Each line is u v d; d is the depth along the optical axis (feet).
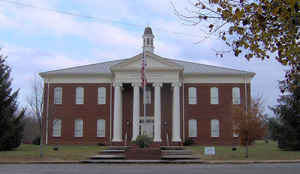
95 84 144.87
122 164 81.25
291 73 27.89
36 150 112.16
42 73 144.97
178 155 96.32
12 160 87.86
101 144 137.08
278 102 125.49
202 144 139.74
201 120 141.59
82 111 143.23
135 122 128.16
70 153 101.45
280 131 121.70
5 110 114.73
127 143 130.31
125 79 132.05
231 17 25.21
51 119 137.18
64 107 143.64
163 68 131.13
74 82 145.18
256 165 77.41
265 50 25.99
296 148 116.98
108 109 142.92
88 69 149.79
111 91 143.84
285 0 22.18
